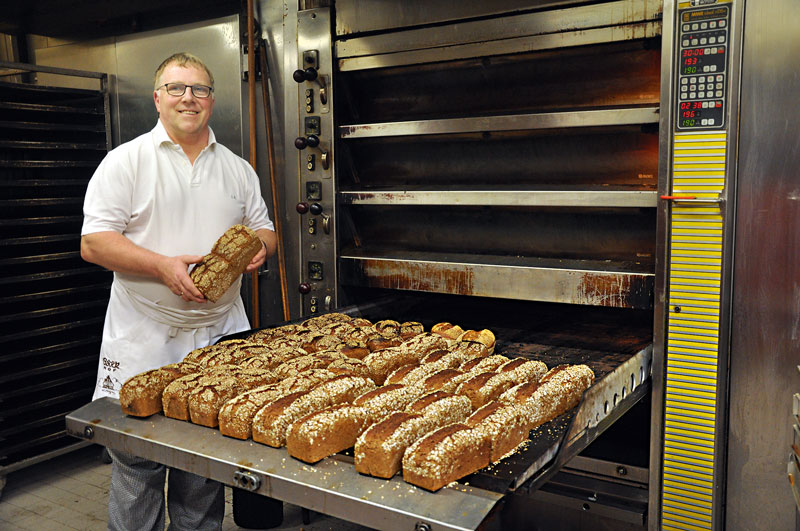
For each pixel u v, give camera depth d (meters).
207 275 2.50
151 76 4.14
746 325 2.38
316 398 1.92
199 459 1.78
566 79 2.81
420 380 2.19
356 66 3.14
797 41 2.21
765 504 2.43
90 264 4.04
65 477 3.92
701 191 2.38
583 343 2.73
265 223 3.07
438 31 2.91
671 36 2.37
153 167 2.63
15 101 3.83
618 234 2.79
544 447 1.78
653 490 2.58
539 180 2.94
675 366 2.48
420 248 3.28
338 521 3.46
